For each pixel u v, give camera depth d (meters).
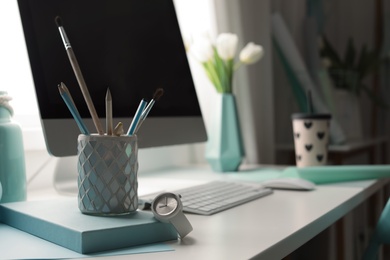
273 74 2.11
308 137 1.37
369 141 2.14
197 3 1.66
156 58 1.11
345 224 1.16
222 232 0.62
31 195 0.96
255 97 1.79
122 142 0.62
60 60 0.86
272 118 1.89
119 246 0.54
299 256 1.16
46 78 0.83
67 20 0.90
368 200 1.78
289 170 1.12
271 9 2.08
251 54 1.42
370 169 1.09
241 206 0.81
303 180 1.02
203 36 1.42
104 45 0.97
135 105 1.01
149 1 1.12
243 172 1.34
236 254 0.51
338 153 1.81
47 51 0.84
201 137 1.20
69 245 0.54
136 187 0.64
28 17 0.82
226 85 1.37
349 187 1.03
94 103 0.91
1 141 0.74
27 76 1.12
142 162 1.38
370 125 2.80
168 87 1.12
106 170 0.61
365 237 1.66
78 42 0.91
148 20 1.11
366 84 2.80
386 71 2.75
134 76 1.03
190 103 1.19
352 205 0.90
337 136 1.88
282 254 0.58
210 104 1.64
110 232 0.53
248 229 0.63
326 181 1.09
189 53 1.54
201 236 0.60
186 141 1.14
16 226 0.65
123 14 1.04
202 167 1.51
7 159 0.74
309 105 1.45
